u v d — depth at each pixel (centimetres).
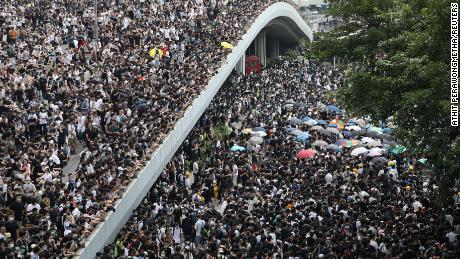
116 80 5716
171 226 4116
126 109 5191
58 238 3538
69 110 4941
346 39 4806
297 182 4619
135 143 4675
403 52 4097
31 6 6900
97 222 3825
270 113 7294
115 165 4372
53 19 6819
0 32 6156
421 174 5228
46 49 5938
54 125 4703
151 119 5100
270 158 5553
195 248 3884
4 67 5225
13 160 4034
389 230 3709
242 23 8606
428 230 3756
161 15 7669
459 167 3556
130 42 6775
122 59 6162
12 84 4994
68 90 5294
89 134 4847
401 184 4762
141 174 4491
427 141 3741
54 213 3631
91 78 5625
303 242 3612
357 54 4662
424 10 3975
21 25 6412
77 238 3556
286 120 6838
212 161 5394
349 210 4034
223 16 8475
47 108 4872
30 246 3288
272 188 4494
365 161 5366
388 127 6156
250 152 5612
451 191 3741
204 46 7244
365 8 4712
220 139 6184
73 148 4819
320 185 4569
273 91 8288
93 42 6456
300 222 3831
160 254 3681
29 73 5278
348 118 6969
